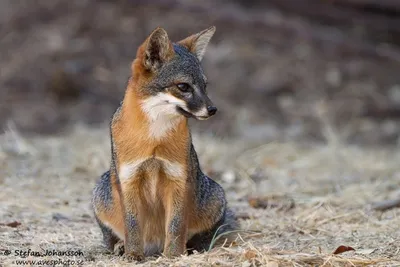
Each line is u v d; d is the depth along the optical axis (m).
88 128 17.78
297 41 21.58
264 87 20.08
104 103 19.44
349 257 8.02
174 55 8.32
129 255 8.37
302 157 15.57
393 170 14.42
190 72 8.28
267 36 21.61
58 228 9.88
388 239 9.09
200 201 8.86
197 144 15.72
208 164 14.36
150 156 8.27
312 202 11.49
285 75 20.47
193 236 9.03
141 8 22.06
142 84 8.24
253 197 11.85
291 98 19.89
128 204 8.40
